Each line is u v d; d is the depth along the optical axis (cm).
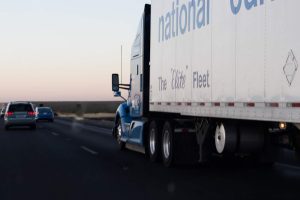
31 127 3631
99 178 1191
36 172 1302
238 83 962
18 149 1962
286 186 1060
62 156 1694
